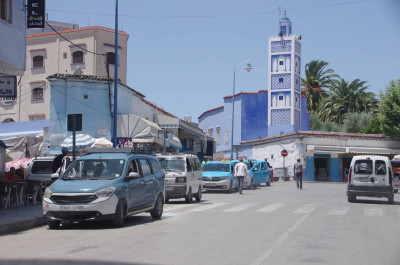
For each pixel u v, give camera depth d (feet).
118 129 103.50
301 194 90.63
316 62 237.66
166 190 67.82
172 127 124.88
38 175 69.31
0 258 27.04
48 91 153.89
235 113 202.80
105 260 26.03
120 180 42.45
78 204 39.47
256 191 102.12
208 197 82.84
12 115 156.15
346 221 46.68
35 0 58.85
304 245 31.96
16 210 53.62
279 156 169.17
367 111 224.74
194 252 28.63
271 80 193.47
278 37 193.26
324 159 164.25
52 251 29.27
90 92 104.37
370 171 69.87
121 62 159.33
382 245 32.60
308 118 201.67
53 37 156.87
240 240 33.55
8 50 55.57
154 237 34.96
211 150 169.89
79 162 44.88
